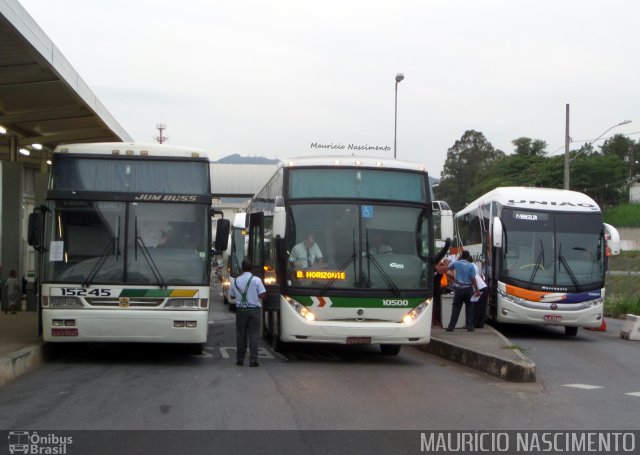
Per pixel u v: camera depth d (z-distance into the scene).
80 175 12.53
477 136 80.19
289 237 13.14
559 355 15.44
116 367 12.33
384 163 13.59
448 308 18.42
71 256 12.19
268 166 37.41
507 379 11.78
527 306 18.55
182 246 12.48
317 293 12.88
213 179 37.09
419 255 13.38
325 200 13.29
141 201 12.53
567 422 8.63
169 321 12.18
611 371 13.21
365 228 13.25
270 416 8.55
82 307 12.03
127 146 12.80
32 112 18.34
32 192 30.61
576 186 69.69
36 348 12.41
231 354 14.38
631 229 62.44
